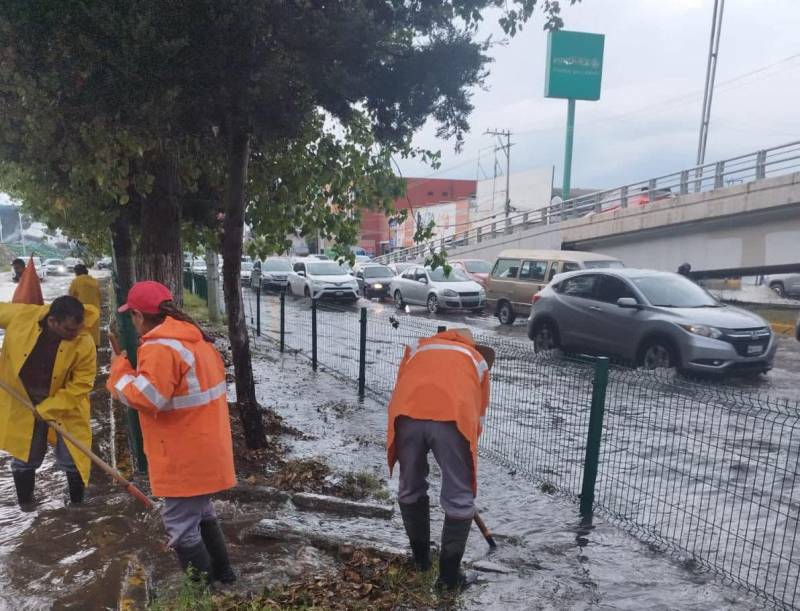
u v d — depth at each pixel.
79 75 4.69
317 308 10.70
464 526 3.60
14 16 4.36
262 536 4.31
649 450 5.82
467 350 3.85
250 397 5.95
